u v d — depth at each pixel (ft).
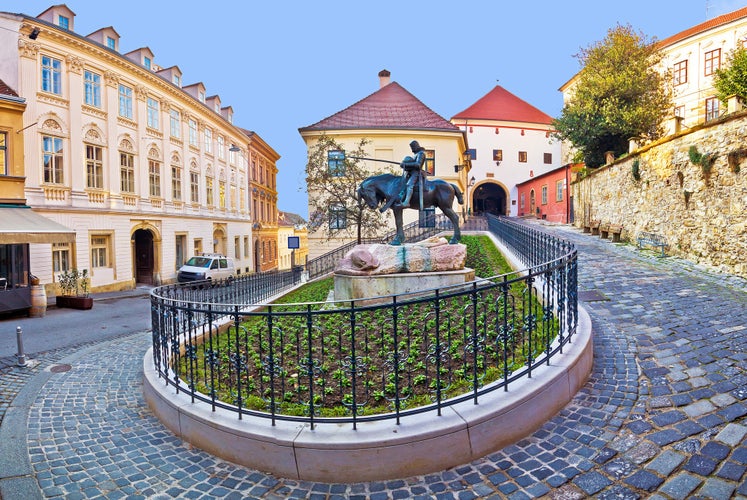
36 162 61.67
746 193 36.55
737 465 10.82
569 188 108.88
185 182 95.45
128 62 76.02
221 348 23.31
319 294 41.81
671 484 10.53
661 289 31.81
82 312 49.24
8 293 43.60
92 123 70.54
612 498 10.36
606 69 79.66
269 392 16.31
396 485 11.65
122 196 76.18
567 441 12.94
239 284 39.29
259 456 12.68
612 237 61.57
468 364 17.21
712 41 108.68
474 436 12.44
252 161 136.98
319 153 75.46
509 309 25.40
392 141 101.81
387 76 124.36
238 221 122.83
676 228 47.50
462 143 112.57
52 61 64.64
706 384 15.35
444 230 83.46
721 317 23.50
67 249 66.80
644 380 16.46
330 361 19.16
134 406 18.30
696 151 43.11
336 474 11.93
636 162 57.11
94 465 13.34
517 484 11.26
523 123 169.07
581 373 16.44
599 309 27.45
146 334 34.01
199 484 12.16
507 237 53.06
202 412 14.42
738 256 37.14
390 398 15.02
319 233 98.78
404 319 24.70
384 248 30.27
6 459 13.79
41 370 24.16
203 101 104.88
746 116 37.09
